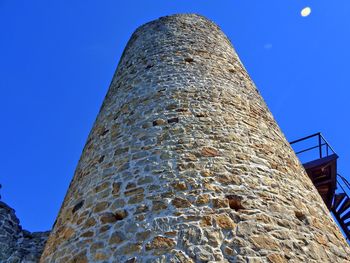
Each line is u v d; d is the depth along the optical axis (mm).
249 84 7508
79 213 4902
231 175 4734
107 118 6699
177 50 7734
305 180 5758
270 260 3822
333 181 9812
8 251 9711
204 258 3707
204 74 6934
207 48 7969
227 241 3891
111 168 5254
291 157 6027
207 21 9453
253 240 3955
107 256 4027
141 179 4766
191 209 4211
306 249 4191
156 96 6328
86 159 6133
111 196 4750
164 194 4445
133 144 5441
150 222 4152
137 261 3816
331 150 9492
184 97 6176
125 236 4121
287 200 4789
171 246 3850
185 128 5457
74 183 5910
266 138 5891
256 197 4531
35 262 9758
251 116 6285
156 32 8742
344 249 4801
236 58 8383
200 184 4523
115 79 8164
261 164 5180
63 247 4633
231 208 4273
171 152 5047
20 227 10570
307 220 4664
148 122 5762
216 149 5121
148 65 7441
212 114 5836
